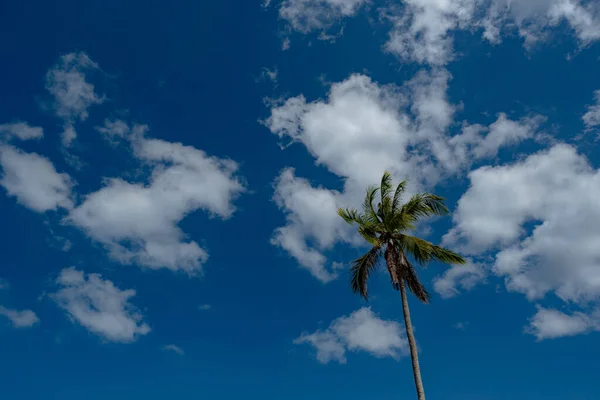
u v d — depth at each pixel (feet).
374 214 93.86
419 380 75.92
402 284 86.12
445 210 91.97
